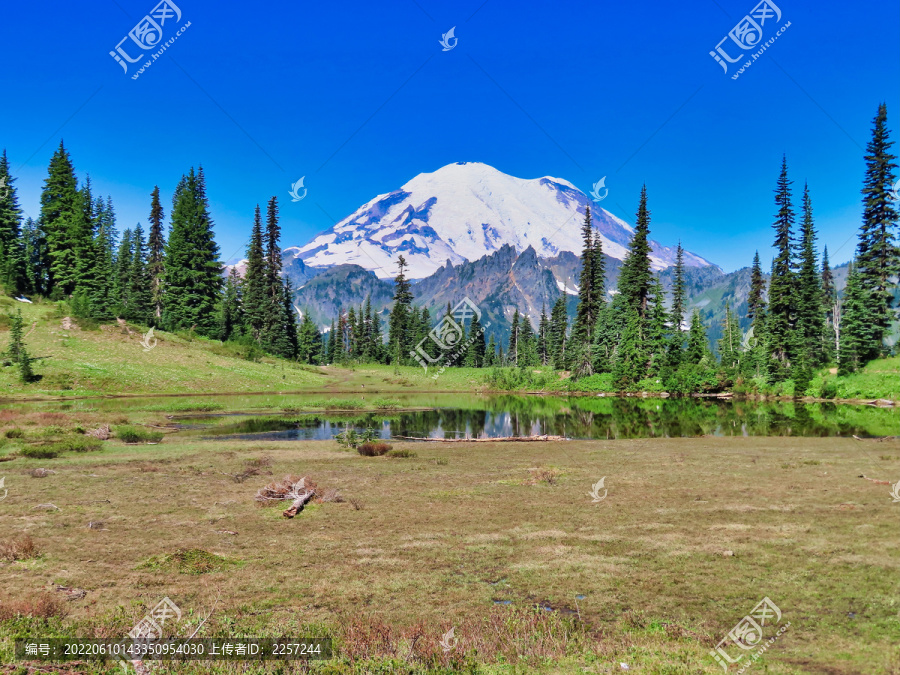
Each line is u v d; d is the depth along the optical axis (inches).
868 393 2405.3
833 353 3467.0
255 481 852.6
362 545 559.8
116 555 522.0
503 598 439.8
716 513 655.8
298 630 378.6
